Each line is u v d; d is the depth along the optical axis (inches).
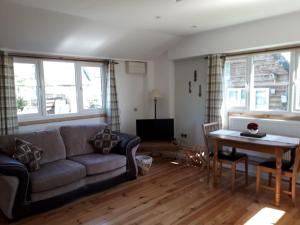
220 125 177.0
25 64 158.1
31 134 136.9
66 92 179.0
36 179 111.1
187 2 117.5
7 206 106.5
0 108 142.2
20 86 156.8
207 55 185.6
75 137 153.2
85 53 179.0
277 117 158.6
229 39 167.2
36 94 163.9
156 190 139.4
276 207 118.4
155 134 200.8
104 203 124.6
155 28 165.5
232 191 135.3
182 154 201.2
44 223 107.0
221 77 176.4
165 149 190.1
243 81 174.7
